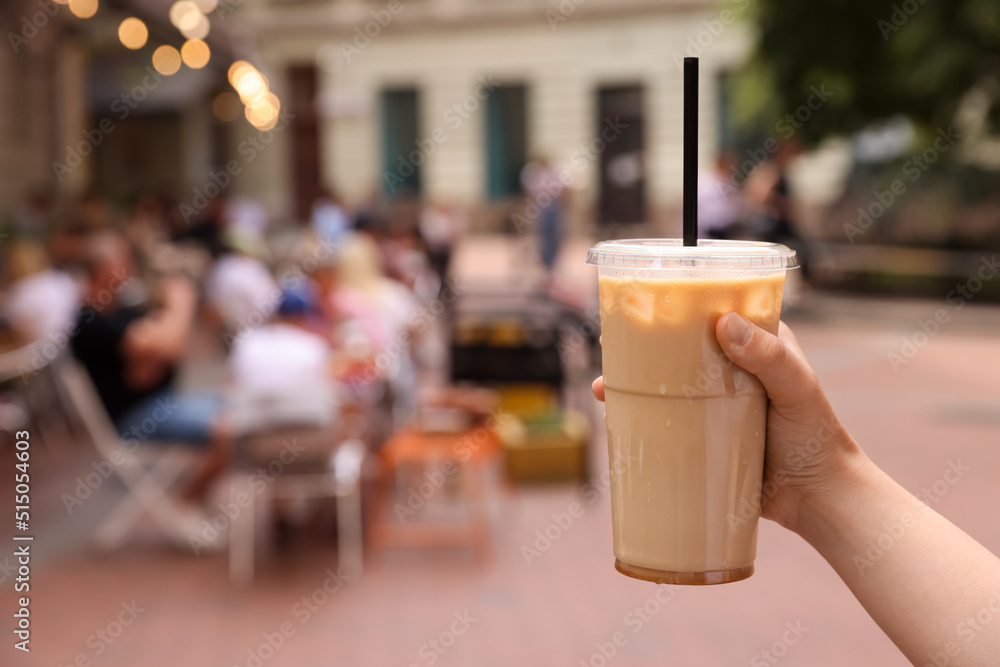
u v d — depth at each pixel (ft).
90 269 17.30
